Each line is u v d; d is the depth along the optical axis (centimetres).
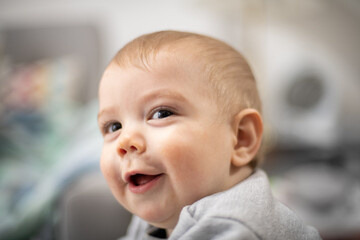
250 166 54
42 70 199
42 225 100
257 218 40
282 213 47
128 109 47
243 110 52
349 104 191
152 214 45
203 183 46
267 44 193
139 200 46
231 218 39
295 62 194
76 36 212
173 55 48
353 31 190
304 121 183
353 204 115
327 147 173
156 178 45
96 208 91
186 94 46
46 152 158
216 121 48
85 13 218
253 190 45
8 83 193
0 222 102
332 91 179
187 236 40
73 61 204
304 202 113
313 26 192
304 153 169
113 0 217
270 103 193
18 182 133
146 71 47
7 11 224
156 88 46
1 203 115
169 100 46
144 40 53
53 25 216
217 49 53
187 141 45
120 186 48
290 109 186
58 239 98
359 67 190
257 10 181
